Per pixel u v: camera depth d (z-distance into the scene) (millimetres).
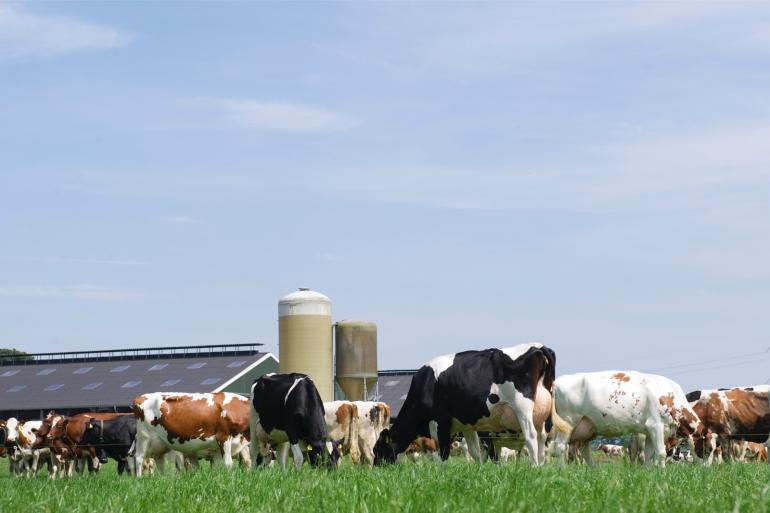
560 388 23453
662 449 22625
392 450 22578
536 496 10133
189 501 11531
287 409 22531
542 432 20703
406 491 10969
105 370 74875
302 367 39031
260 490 12555
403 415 22078
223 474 15930
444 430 21250
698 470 15500
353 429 28578
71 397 70500
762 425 27688
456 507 9422
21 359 80562
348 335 41594
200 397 24734
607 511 8773
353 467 21422
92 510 10883
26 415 70625
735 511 8242
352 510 9547
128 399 68750
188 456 25969
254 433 23719
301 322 39094
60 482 16484
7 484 16562
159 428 24672
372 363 41750
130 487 13867
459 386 20750
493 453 24031
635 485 11281
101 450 32156
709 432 26047
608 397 22938
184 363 73750
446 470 14992
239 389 69375
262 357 72688
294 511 10094
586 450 23766
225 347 75312
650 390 22797
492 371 20391
